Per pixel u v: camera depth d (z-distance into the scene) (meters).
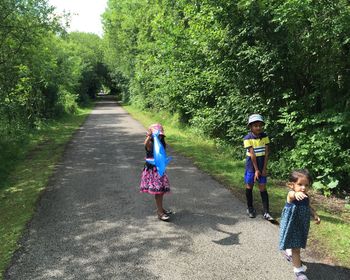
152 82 22.03
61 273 4.41
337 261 4.55
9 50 13.77
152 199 7.07
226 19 9.51
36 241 5.29
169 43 14.20
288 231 4.12
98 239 5.31
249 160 5.98
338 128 7.15
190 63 13.27
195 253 4.83
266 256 4.71
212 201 6.86
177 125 18.22
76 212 6.44
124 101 52.00
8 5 12.55
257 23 8.68
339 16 6.94
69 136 16.62
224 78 10.60
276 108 9.14
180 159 10.53
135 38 35.69
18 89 15.41
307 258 4.63
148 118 24.89
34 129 18.17
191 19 13.90
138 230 5.61
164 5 18.78
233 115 10.42
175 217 6.11
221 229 5.59
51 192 7.71
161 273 4.35
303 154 7.68
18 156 11.61
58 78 27.20
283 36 8.47
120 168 9.81
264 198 5.99
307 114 8.18
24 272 4.45
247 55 9.06
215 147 12.23
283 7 7.21
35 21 13.85
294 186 4.18
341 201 7.14
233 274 4.29
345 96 7.58
